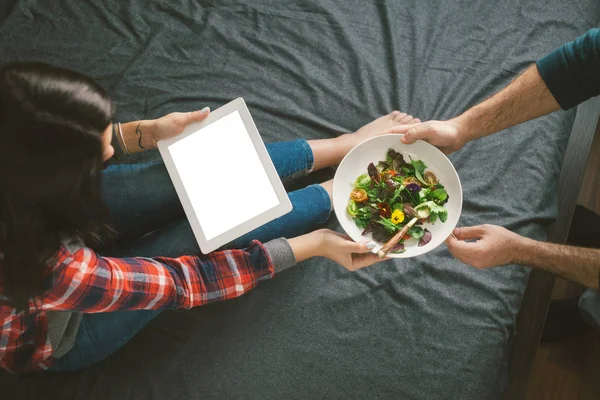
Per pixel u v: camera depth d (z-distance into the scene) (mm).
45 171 609
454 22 1237
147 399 995
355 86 1207
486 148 1131
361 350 1013
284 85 1217
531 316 1079
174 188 958
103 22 1280
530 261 937
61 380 1007
